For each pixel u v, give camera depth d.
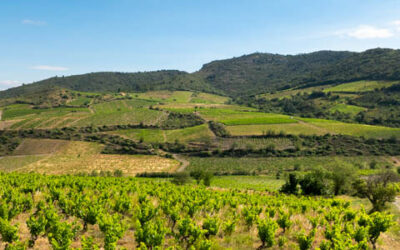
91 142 120.25
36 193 24.67
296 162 95.81
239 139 118.75
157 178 73.50
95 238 14.83
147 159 103.06
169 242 14.89
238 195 33.97
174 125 145.75
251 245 15.64
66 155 105.38
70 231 13.13
